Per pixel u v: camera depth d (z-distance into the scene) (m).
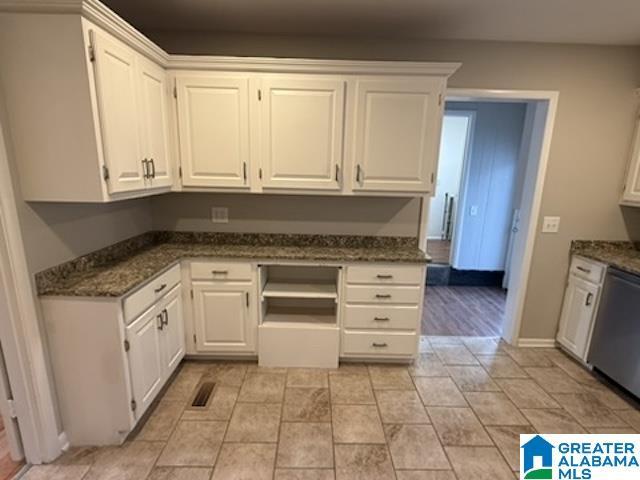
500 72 2.61
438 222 6.38
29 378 1.65
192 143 2.41
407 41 2.57
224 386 2.39
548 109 2.67
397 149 2.42
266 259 2.48
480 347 3.05
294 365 2.63
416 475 1.72
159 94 2.22
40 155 1.59
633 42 2.53
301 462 1.78
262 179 2.46
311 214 2.83
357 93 2.34
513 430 2.04
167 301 2.24
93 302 1.68
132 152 1.90
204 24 2.39
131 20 2.33
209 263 2.47
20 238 1.58
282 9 2.16
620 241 2.88
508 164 4.52
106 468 1.72
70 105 1.55
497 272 4.82
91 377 1.77
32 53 1.50
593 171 2.77
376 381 2.49
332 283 2.83
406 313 2.56
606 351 2.48
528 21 2.25
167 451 1.83
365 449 1.88
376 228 2.85
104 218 2.21
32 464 1.74
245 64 2.28
